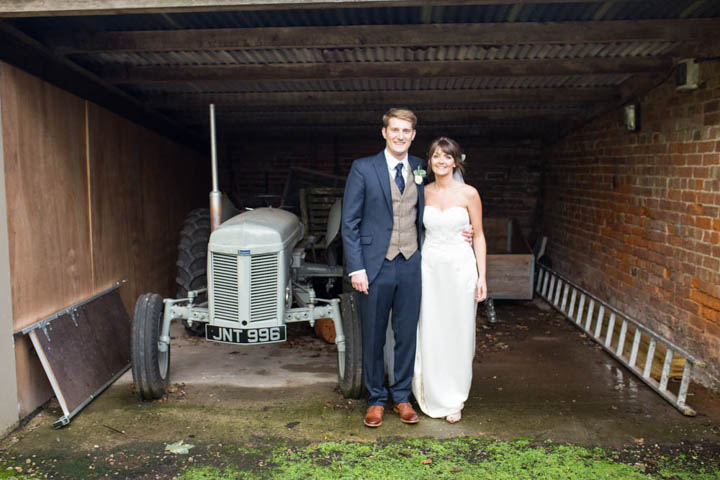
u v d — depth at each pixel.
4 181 3.21
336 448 3.15
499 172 7.95
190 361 4.56
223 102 5.77
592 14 3.72
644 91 4.82
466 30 3.82
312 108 6.39
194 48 3.92
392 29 3.84
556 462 2.99
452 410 3.47
